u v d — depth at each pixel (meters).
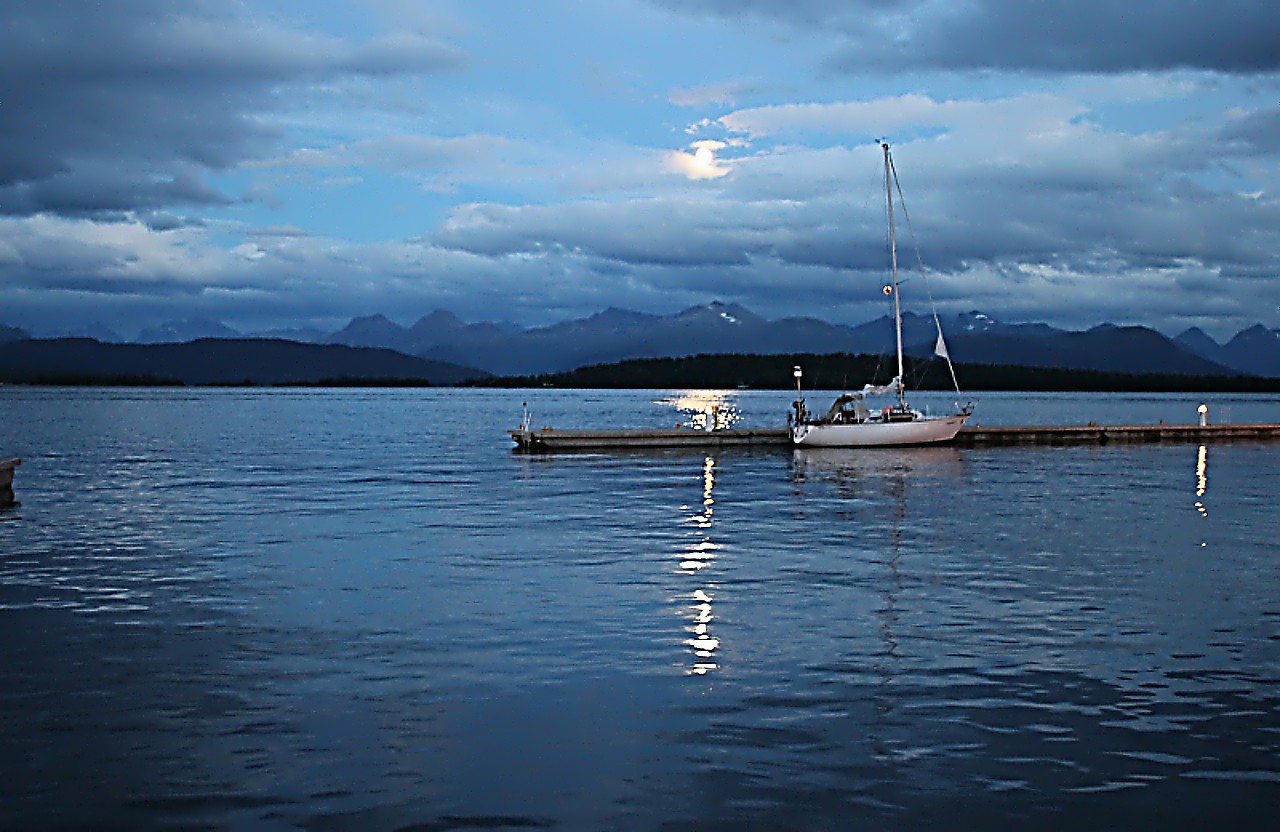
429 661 14.66
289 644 15.61
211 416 126.94
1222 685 13.68
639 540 26.31
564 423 114.88
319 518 30.70
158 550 24.59
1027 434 68.88
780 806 9.91
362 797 10.05
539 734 11.76
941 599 18.94
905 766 10.87
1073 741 11.61
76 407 161.50
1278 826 9.59
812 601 18.77
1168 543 25.88
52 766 10.81
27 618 17.36
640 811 9.79
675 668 14.34
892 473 46.88
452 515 31.44
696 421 122.75
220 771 10.67
